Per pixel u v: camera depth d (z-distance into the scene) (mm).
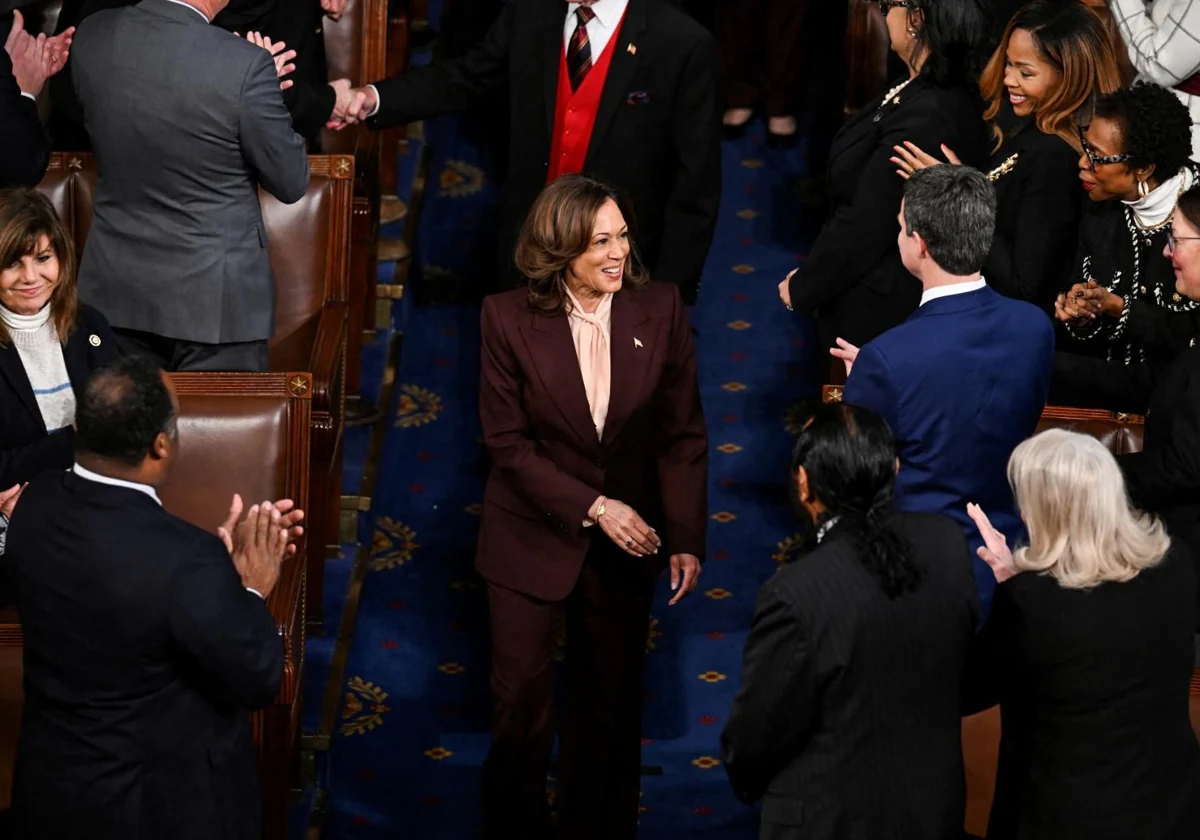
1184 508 12750
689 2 22156
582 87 15812
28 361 12141
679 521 13633
